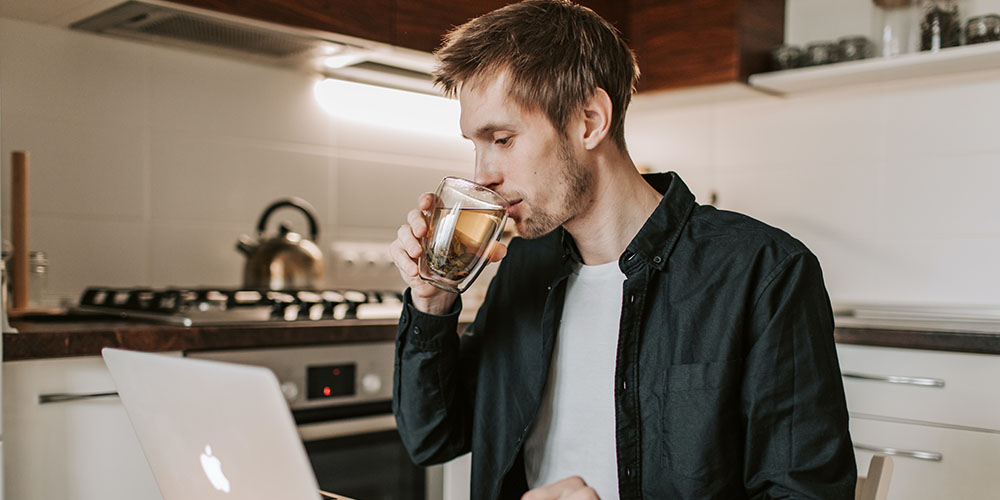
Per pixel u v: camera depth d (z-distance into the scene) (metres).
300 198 2.53
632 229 1.13
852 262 2.69
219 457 0.77
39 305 1.98
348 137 2.63
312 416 1.86
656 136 3.17
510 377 1.20
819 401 0.98
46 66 2.06
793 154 2.82
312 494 0.70
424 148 2.81
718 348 1.02
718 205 2.99
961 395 2.00
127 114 2.19
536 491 0.77
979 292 2.45
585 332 1.13
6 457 1.48
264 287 2.19
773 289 1.01
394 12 2.18
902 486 2.09
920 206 2.56
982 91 2.45
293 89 2.51
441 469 2.08
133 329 1.60
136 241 2.21
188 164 2.30
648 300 1.08
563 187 1.07
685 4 2.71
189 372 0.76
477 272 1.09
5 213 1.98
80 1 1.87
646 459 1.05
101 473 1.59
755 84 2.65
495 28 1.07
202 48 2.26
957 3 2.39
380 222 2.70
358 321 1.94
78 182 2.11
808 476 0.95
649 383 1.06
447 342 1.17
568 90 1.05
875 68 2.44
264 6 1.96
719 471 1.00
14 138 2.01
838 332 2.19
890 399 2.12
